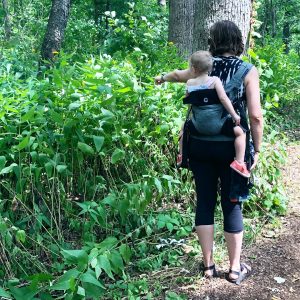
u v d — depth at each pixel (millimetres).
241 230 2473
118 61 4039
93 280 1896
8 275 2477
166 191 3105
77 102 2709
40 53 8266
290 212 3309
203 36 3471
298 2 20734
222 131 2328
